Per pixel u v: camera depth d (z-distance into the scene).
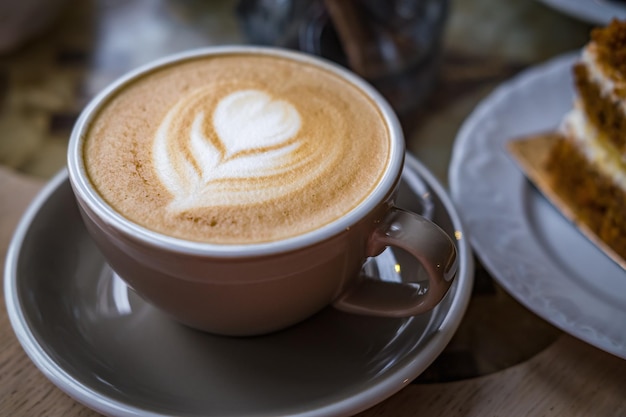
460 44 0.41
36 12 0.37
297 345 0.24
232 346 0.24
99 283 0.26
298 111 0.25
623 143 0.30
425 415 0.24
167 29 0.41
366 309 0.24
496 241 0.29
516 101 0.35
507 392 0.24
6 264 0.25
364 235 0.22
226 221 0.22
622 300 0.27
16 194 0.30
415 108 0.36
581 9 0.39
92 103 0.25
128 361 0.24
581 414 0.24
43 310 0.24
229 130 0.24
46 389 0.24
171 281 0.22
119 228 0.21
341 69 0.27
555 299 0.26
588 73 0.32
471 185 0.31
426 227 0.22
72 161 0.23
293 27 0.38
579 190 0.32
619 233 0.30
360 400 0.22
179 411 0.22
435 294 0.23
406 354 0.23
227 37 0.41
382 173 0.23
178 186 0.23
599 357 0.25
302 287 0.22
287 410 0.22
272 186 0.23
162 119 0.25
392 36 0.37
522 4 0.44
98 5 0.43
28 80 0.37
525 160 0.32
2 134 0.34
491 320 0.27
